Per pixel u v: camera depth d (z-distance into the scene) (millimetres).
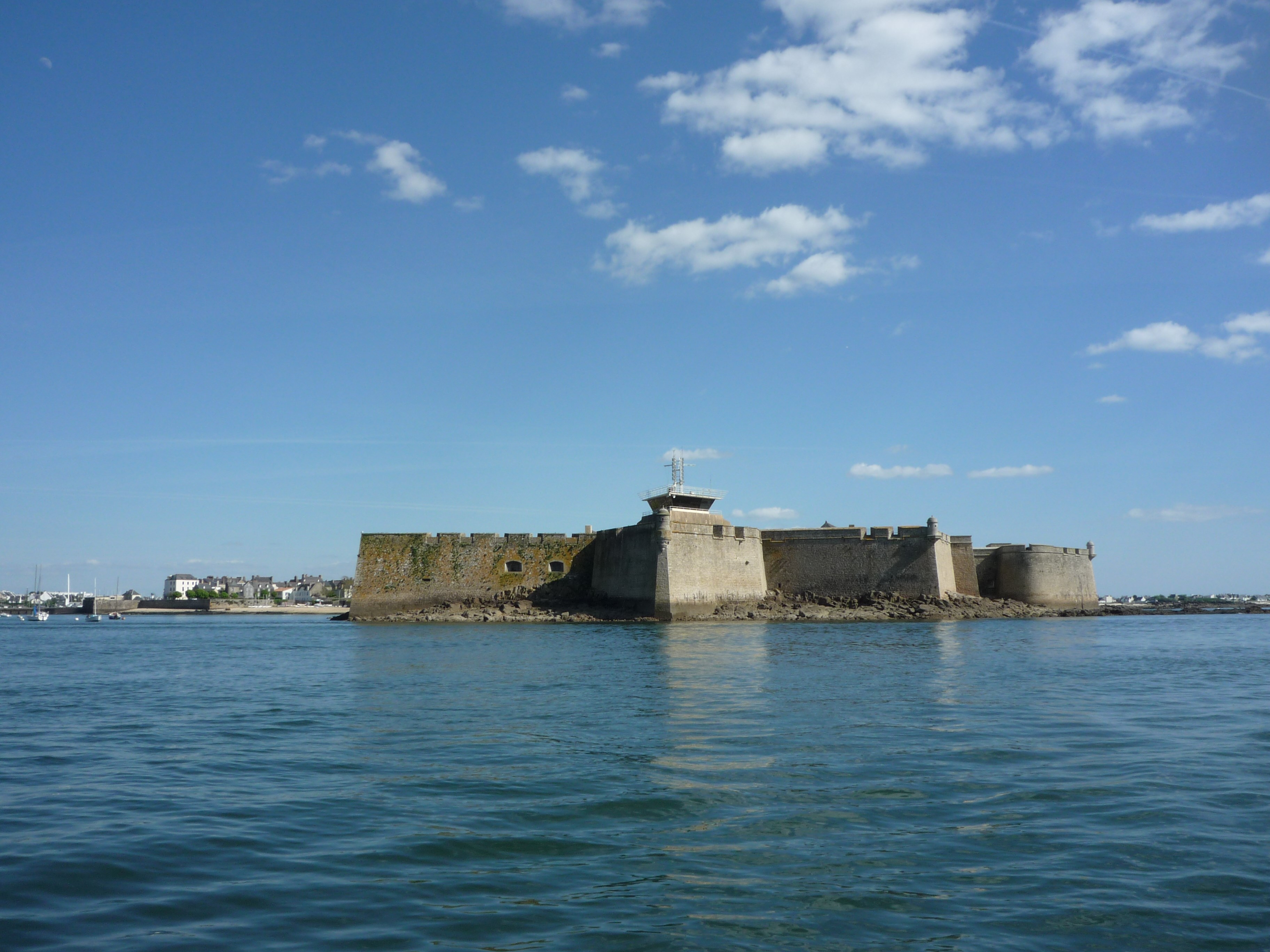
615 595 80500
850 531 83875
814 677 32625
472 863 11328
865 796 14406
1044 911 9734
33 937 9016
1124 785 15102
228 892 10336
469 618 80500
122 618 159375
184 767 17094
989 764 16766
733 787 15023
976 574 90125
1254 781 15375
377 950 8781
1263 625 81688
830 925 9383
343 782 15703
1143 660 41000
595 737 19969
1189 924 9367
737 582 81875
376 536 87875
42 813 13695
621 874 10914
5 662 45344
